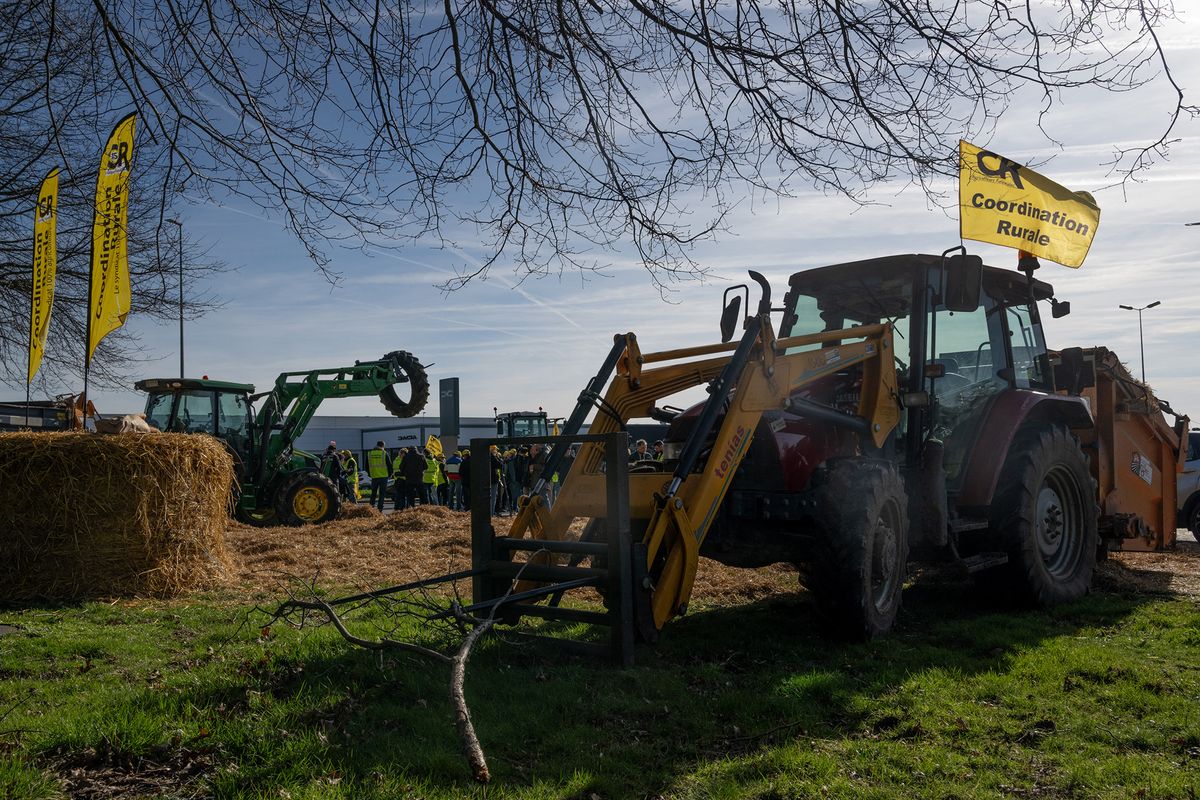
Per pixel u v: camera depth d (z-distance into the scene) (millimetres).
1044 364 7445
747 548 5785
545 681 4445
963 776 3428
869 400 5996
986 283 6770
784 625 5898
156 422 14430
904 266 6324
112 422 7785
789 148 4090
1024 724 3977
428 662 4617
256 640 5207
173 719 3695
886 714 4094
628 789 3268
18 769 3104
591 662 4781
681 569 4938
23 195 6461
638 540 5438
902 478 5984
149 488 7074
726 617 6219
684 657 5105
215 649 5012
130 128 4535
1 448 6812
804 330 6855
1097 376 8344
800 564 6074
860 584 5211
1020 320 7293
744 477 5922
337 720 3738
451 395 28469
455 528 12016
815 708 4180
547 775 3348
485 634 5129
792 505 5602
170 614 6117
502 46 4117
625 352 5699
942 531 5750
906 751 3668
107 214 4598
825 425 6059
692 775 3418
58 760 3307
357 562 9047
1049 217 6930
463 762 3348
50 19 3869
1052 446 6656
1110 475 8391
